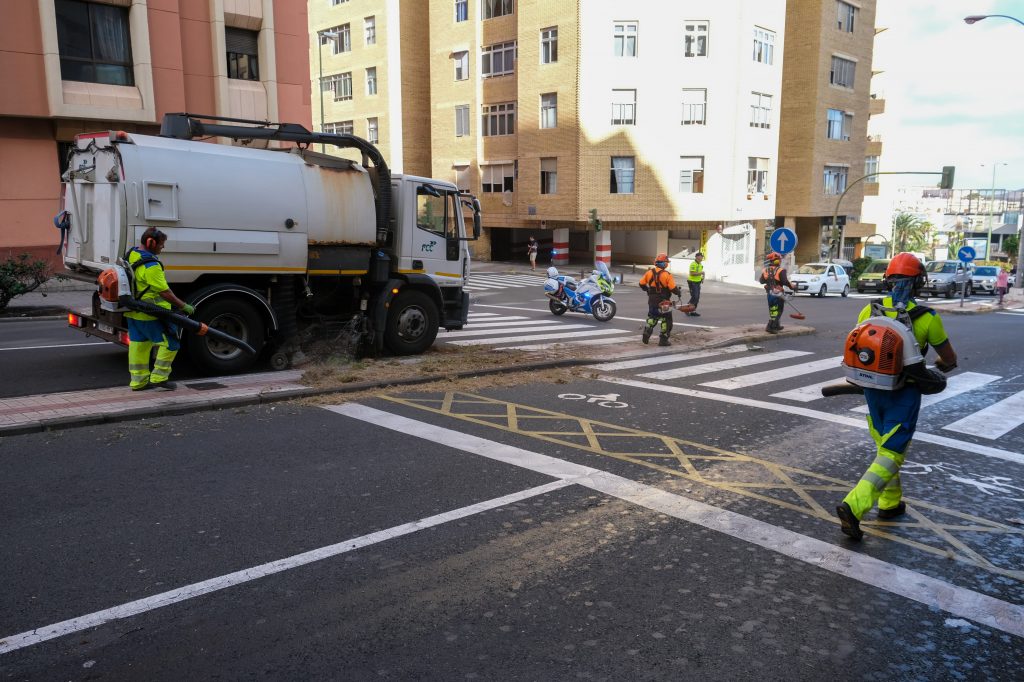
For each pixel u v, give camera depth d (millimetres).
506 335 14570
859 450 6836
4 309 15836
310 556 4383
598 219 34531
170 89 20922
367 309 10922
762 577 4223
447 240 11656
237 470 5898
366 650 3420
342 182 10000
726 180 37562
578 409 8242
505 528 4852
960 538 4836
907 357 4629
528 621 3699
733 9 36250
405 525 4863
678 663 3350
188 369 9609
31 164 19641
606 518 5059
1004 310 27016
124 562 4266
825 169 44625
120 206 8219
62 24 19234
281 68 23281
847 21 44031
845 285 32625
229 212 8922
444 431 7160
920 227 95375
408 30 46094
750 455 6621
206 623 3635
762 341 14234
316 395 8477
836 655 3439
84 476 5695
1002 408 8711
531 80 38094
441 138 44469
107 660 3314
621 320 17922
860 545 4691
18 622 3607
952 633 3658
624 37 36062
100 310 9078
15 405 7449
